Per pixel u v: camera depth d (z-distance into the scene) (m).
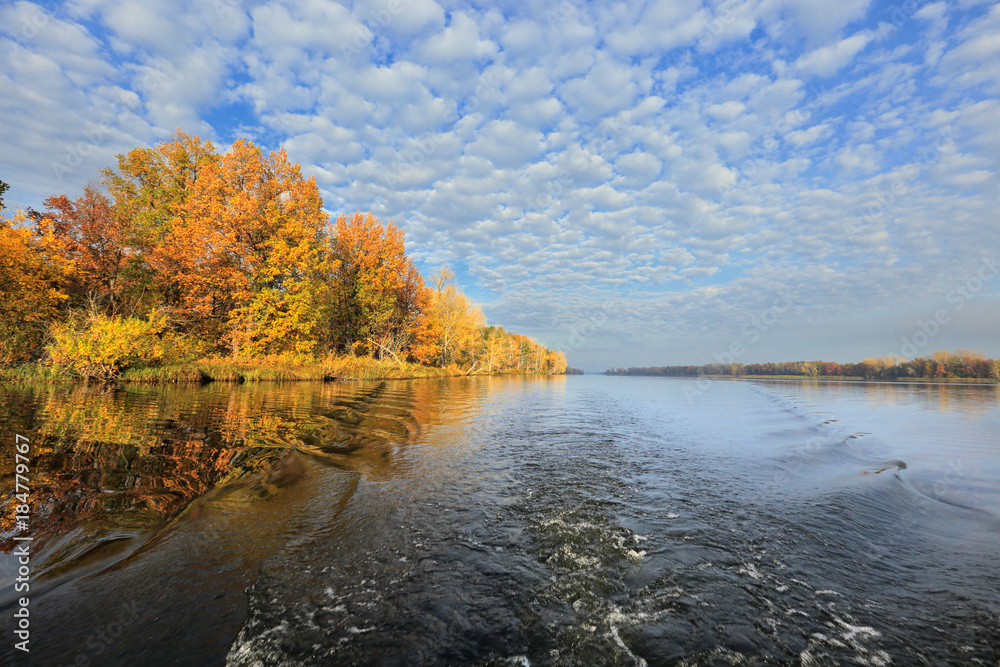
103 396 13.27
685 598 3.32
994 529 5.07
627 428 12.46
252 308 26.86
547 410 17.09
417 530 4.52
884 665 2.61
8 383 15.41
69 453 6.26
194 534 4.11
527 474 6.96
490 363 67.19
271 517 4.68
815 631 2.95
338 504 5.21
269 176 30.39
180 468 6.02
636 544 4.31
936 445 10.49
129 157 26.94
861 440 11.09
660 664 2.56
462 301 54.56
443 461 7.72
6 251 18.31
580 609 3.13
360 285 37.22
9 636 2.46
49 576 3.16
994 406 20.59
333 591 3.24
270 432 9.03
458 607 3.10
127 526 4.11
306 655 2.52
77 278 22.52
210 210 26.11
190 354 23.95
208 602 3.00
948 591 3.57
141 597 3.00
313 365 29.61
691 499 5.88
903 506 5.88
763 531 4.77
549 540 4.36
